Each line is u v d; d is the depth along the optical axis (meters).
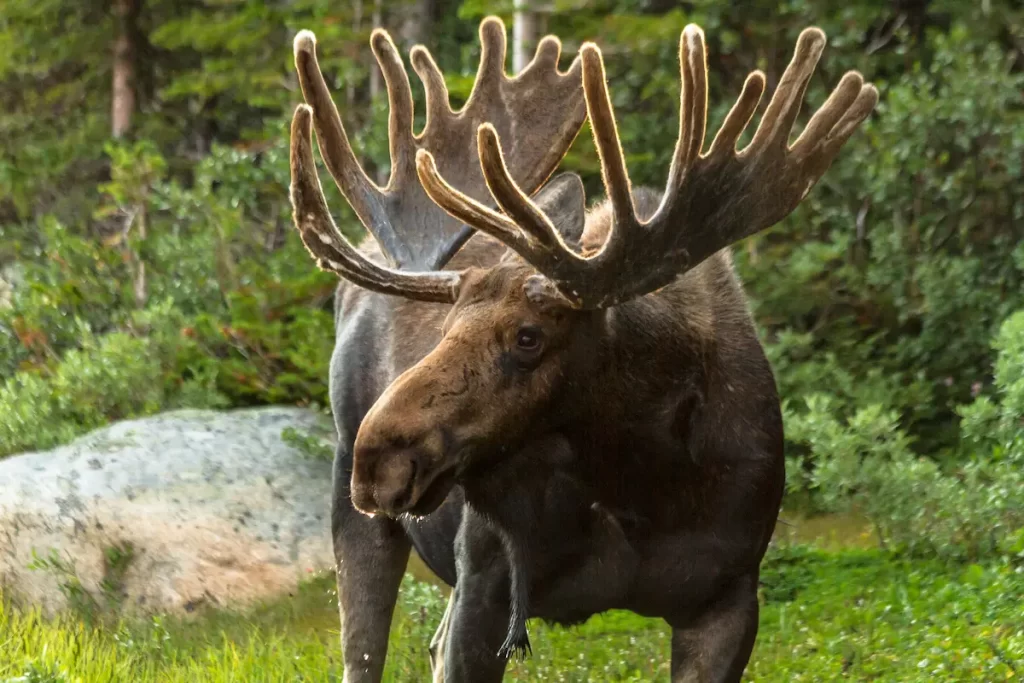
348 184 9.66
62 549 15.82
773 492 9.10
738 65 27.47
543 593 9.09
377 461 7.74
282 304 22.53
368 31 29.11
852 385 21.36
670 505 8.82
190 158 35.66
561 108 10.51
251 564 16.34
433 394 7.84
